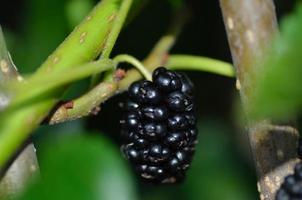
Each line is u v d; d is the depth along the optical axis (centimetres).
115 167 20
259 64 22
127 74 24
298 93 17
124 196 20
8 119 21
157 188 32
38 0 29
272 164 22
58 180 20
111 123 31
